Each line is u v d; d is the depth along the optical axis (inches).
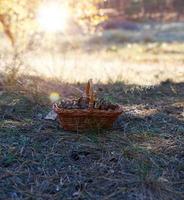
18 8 249.6
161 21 954.7
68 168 99.7
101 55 398.0
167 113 135.9
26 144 109.2
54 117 125.4
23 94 144.8
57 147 107.8
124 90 163.5
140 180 94.4
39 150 106.8
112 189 92.9
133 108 139.5
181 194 91.9
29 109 133.8
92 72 209.9
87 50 450.6
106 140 111.4
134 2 1002.7
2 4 243.8
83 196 90.5
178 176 97.7
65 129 116.4
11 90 147.3
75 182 94.7
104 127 116.6
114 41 612.1
